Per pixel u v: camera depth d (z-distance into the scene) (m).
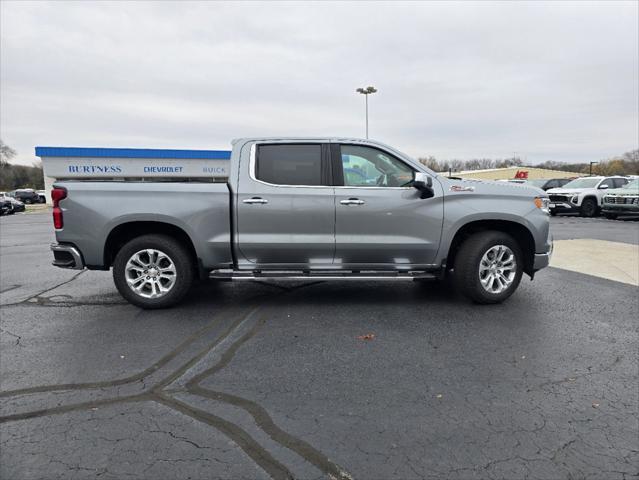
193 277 4.83
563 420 2.57
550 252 4.92
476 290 4.76
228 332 4.08
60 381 3.08
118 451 2.28
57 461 2.20
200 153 29.97
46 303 5.09
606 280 6.14
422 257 4.77
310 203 4.58
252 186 4.59
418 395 2.87
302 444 2.34
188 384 3.04
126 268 4.66
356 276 4.68
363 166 4.76
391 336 3.95
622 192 16.19
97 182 4.57
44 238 13.12
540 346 3.70
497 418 2.59
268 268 4.75
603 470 2.13
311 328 4.17
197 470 2.13
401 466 2.16
